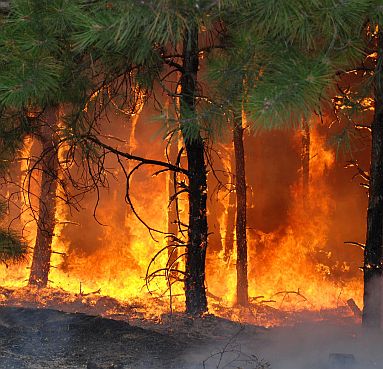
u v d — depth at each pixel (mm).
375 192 15961
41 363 10078
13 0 7555
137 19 6562
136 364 10398
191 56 12773
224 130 7941
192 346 11891
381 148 15836
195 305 16219
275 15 6742
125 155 14641
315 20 7004
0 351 10469
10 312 12867
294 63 6816
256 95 6504
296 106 6414
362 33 8812
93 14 7121
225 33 9188
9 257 11203
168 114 7328
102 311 17703
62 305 18531
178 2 6648
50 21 7379
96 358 10625
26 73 7305
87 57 10758
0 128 13227
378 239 16016
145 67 12008
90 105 13062
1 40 7414
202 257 16375
